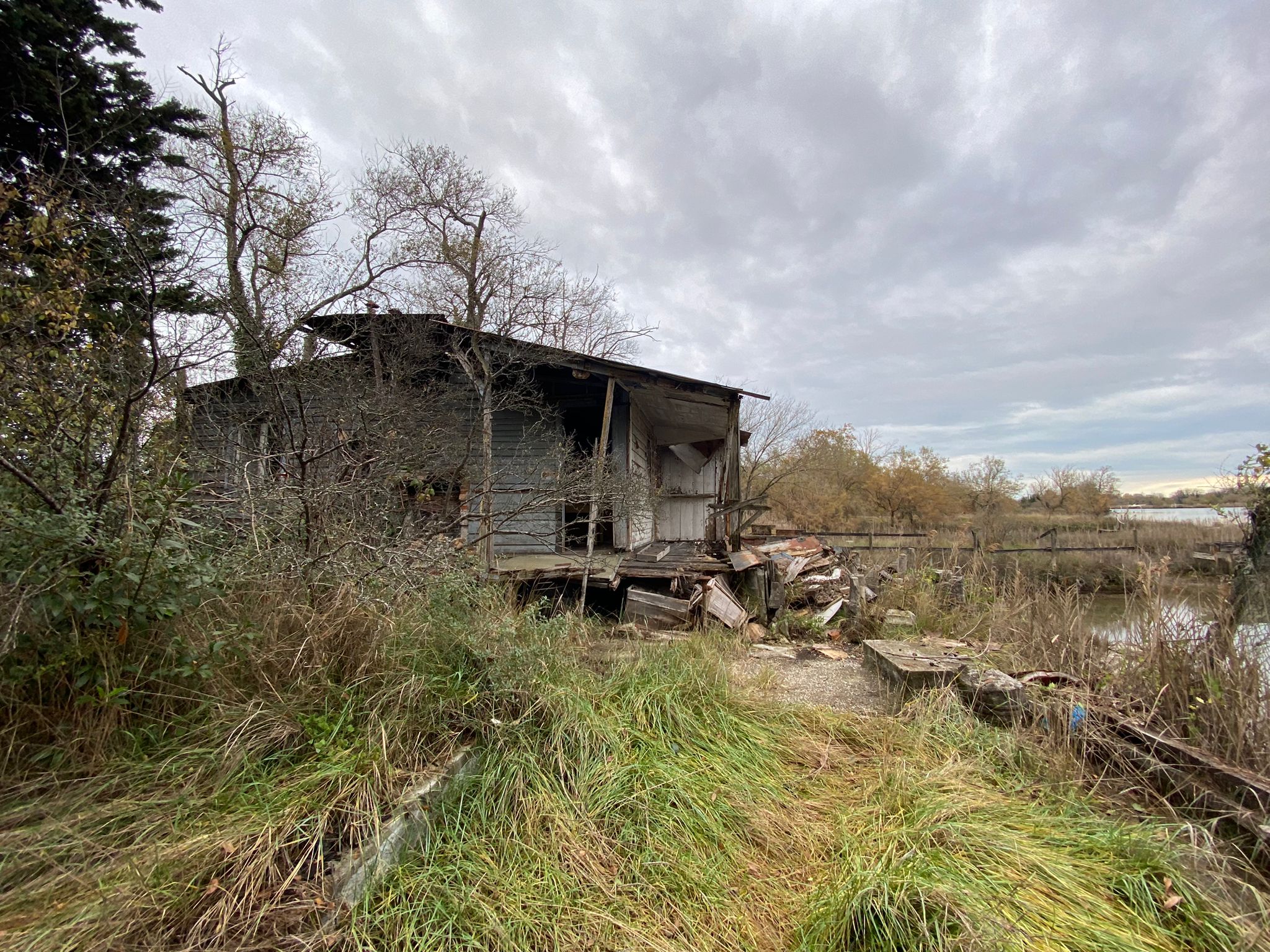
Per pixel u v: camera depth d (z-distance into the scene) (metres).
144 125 7.00
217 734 2.18
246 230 6.88
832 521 26.95
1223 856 2.19
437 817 2.26
